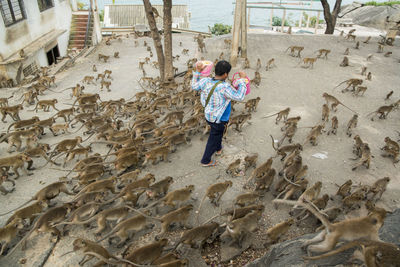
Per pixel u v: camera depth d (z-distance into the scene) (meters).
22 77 16.98
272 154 9.12
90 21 26.45
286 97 13.45
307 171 8.24
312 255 4.49
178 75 17.91
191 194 7.28
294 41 23.53
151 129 10.41
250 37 24.59
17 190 7.65
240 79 6.80
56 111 12.75
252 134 10.27
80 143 9.95
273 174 7.41
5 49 15.88
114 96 14.67
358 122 11.07
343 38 24.22
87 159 8.08
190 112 12.35
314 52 20.64
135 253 5.24
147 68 19.59
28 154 8.21
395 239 4.75
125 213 6.23
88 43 25.98
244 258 5.72
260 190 7.33
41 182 7.98
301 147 8.92
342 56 19.69
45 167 8.68
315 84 14.98
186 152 9.21
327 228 4.16
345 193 7.08
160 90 13.79
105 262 5.23
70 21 26.48
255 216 6.09
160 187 7.06
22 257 5.73
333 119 10.08
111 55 23.25
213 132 7.71
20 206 6.50
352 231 4.13
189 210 6.32
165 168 8.45
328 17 26.55
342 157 8.93
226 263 5.63
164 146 8.57
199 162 8.67
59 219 6.19
